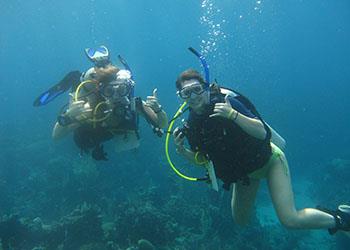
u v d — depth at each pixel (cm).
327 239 1433
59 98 3175
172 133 431
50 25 8812
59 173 1605
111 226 1091
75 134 456
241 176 414
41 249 929
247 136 391
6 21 6369
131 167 1603
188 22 11094
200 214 1228
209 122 392
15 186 1648
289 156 2509
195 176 1555
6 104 4144
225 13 8888
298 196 1942
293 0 7112
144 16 10062
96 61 424
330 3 6769
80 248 942
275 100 4053
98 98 417
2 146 2108
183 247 1024
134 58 8738
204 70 390
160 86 4475
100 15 8894
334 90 5338
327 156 2547
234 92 405
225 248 1088
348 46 11056
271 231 1440
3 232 973
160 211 1178
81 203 1348
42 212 1365
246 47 9212
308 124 3334
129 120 428
